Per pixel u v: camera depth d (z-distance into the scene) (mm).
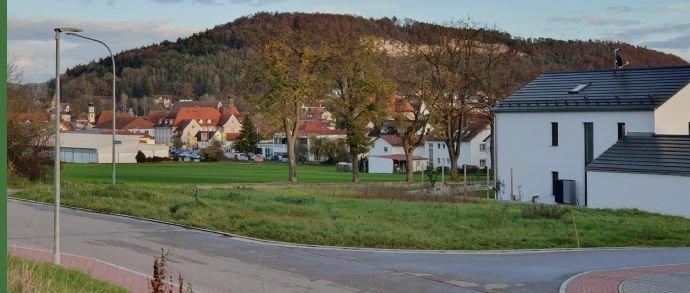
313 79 55781
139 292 14469
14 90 52812
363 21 177625
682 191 34719
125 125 171000
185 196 34281
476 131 97062
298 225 24547
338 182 59281
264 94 55188
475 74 63031
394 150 102375
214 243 21859
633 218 29578
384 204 33781
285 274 17281
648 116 40562
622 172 37281
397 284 16234
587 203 39219
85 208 29938
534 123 45812
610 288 15633
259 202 33031
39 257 17562
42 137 46656
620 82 44531
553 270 18031
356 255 20172
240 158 111000
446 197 39656
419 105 63500
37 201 32719
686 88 41812
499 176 47500
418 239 22266
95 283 13867
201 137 166875
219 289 15453
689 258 20156
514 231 24422
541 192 45406
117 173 65562
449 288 15836
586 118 43219
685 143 37594
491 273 17578
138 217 27453
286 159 112750
